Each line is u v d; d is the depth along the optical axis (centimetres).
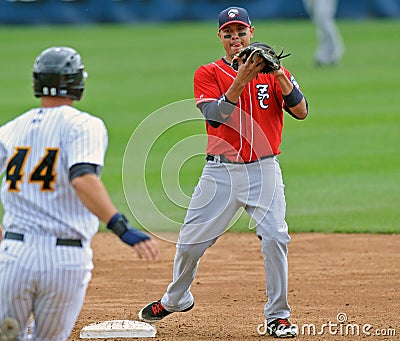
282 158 5128
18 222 1488
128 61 10144
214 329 2170
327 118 6456
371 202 4003
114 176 4588
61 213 1485
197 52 10800
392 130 5925
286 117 6544
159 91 7894
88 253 1520
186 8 14650
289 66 9512
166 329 2175
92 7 14412
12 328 1438
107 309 2402
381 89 7781
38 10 14300
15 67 9669
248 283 2712
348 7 14150
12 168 1511
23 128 1534
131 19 14575
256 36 12019
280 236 2027
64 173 1484
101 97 7619
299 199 4094
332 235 3422
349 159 5050
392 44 11250
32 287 1473
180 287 2141
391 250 3164
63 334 1536
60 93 1541
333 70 9156
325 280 2728
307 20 14112
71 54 1554
